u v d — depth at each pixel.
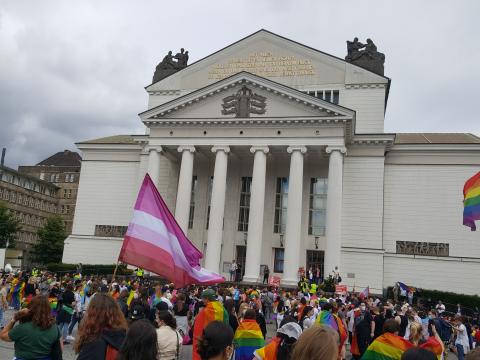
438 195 46.59
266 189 49.31
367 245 45.19
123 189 54.47
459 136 53.53
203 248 49.56
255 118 44.12
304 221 47.81
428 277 44.88
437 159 47.19
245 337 9.83
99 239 53.50
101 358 5.36
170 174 51.03
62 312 18.00
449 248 45.41
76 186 115.31
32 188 106.38
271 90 44.75
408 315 19.14
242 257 49.06
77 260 53.47
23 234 102.00
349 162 47.03
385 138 46.09
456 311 41.12
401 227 46.78
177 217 44.53
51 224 89.75
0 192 94.75
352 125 43.94
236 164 50.41
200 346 4.99
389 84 51.12
